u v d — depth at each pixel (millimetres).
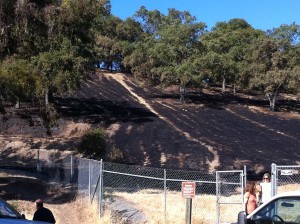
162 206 19578
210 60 66250
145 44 70875
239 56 75688
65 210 18938
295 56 64625
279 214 6941
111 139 42562
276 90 63375
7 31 21641
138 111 56062
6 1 20828
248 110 61812
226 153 37875
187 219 11305
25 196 22266
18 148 39156
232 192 24250
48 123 24672
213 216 18094
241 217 6953
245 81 69062
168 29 69062
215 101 66625
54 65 31672
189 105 62531
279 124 53625
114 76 82750
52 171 28391
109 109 56250
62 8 22047
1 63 21094
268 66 66375
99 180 16891
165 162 35312
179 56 67875
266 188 14102
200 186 26000
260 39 67188
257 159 36188
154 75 70438
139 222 15680
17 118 46031
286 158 36844
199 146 40375
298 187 23141
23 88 20656
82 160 21484
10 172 30703
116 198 20234
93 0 23500
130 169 28000
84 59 37438
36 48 23859
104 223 14922
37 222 7527
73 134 45219
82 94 66000
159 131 46031
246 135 46500
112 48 85188
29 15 21141
